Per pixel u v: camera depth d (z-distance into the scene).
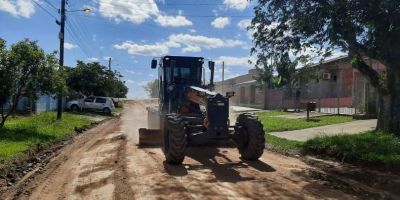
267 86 46.53
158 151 14.75
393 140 14.46
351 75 36.28
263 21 15.16
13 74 20.81
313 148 14.87
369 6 12.76
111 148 15.82
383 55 15.01
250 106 53.06
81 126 26.56
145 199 8.34
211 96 12.63
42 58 21.77
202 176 10.55
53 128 22.72
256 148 12.70
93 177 10.44
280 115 33.56
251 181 10.03
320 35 13.85
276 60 15.45
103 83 51.34
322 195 8.86
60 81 22.64
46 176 10.77
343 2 12.80
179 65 16.44
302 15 13.76
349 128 21.77
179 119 12.34
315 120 27.12
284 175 10.84
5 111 30.94
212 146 15.70
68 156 14.15
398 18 12.96
